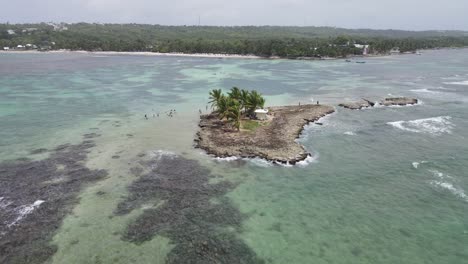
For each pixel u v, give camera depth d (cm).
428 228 3800
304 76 15375
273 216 4050
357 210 4172
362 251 3450
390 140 6581
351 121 7912
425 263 3278
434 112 8706
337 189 4688
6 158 5556
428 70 17600
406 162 5531
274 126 7238
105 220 3888
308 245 3541
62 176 4934
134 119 7956
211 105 9312
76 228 3731
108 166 5297
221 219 3969
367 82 13675
